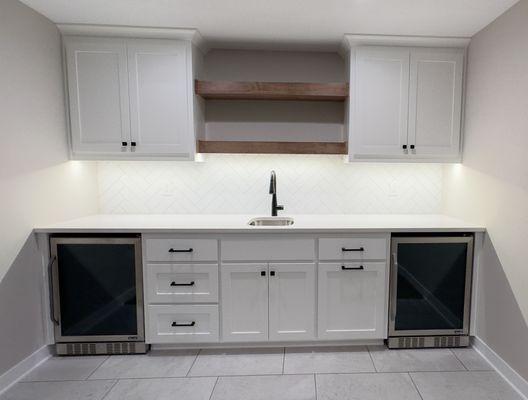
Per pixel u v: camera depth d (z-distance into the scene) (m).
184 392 1.85
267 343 2.28
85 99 2.36
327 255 2.19
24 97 1.99
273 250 2.18
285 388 1.88
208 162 2.76
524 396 1.82
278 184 2.78
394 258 2.19
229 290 2.20
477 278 2.24
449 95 2.44
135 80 2.36
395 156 2.47
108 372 2.03
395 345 2.26
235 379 1.96
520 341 1.87
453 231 2.19
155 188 2.77
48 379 1.97
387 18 2.13
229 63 2.70
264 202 2.78
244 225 2.26
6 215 1.88
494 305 2.08
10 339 1.92
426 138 2.46
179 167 2.76
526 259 1.83
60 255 2.14
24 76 1.99
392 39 2.37
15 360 1.95
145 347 2.22
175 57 2.36
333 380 1.94
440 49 2.41
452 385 1.90
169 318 2.21
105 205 2.77
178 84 2.38
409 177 2.78
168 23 2.23
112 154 2.41
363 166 2.77
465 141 2.44
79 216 2.54
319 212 2.79
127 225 2.24
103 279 2.17
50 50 2.20
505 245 1.99
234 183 2.77
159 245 2.16
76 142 2.38
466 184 2.43
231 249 2.17
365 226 2.21
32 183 2.07
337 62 2.71
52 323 2.17
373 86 2.42
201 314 2.21
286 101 2.71
